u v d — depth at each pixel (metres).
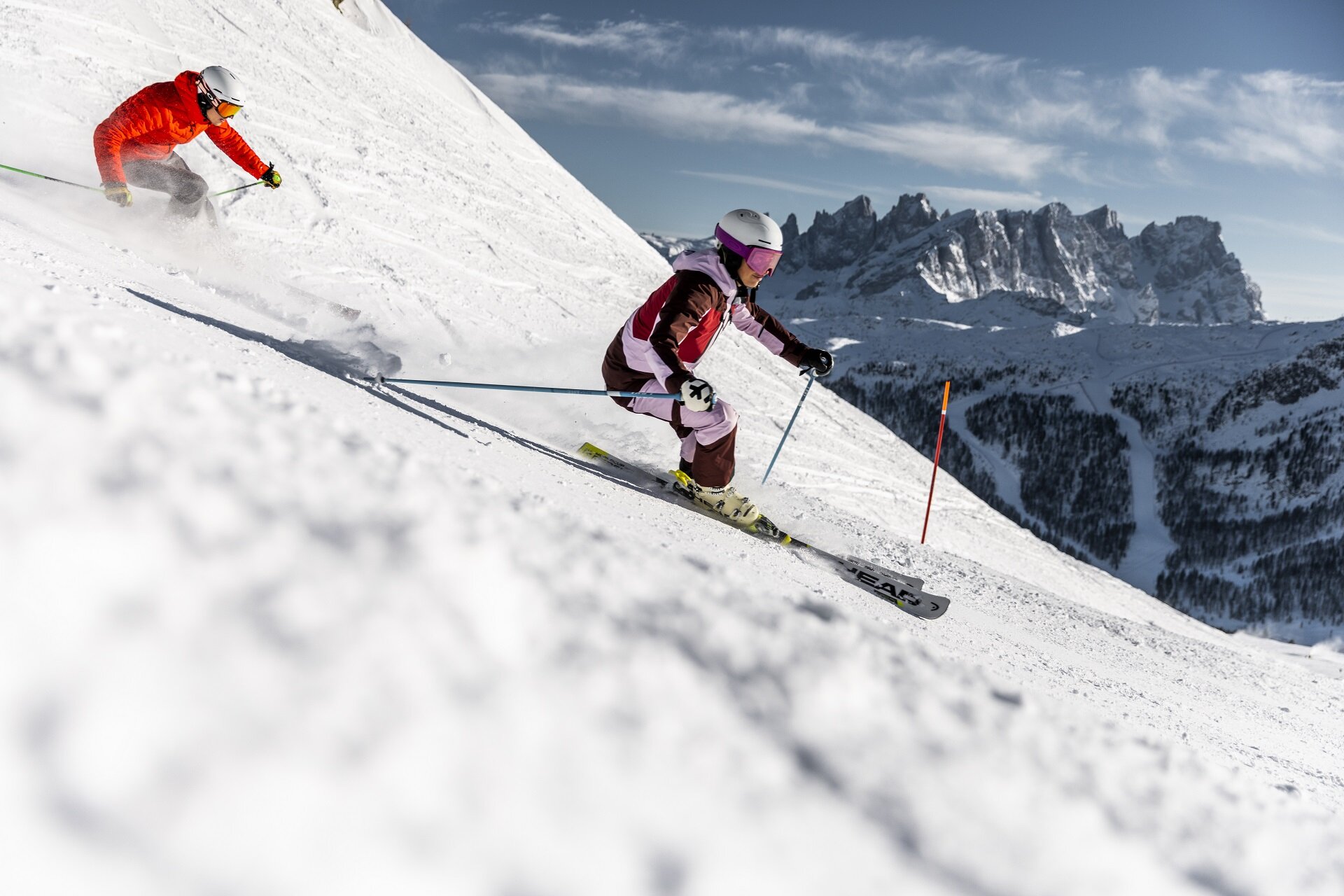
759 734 0.56
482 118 24.62
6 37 9.98
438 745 0.42
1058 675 3.60
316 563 0.52
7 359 0.62
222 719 0.36
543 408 6.04
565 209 19.78
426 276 10.95
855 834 0.50
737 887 0.42
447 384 3.98
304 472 0.66
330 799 0.35
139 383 0.68
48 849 0.27
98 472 0.51
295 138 13.37
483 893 0.35
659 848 0.43
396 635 0.49
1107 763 0.69
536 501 0.88
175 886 0.28
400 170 14.92
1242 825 0.68
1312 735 5.89
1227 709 5.37
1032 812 0.59
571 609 0.62
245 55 15.45
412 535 0.61
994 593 6.90
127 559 0.44
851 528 7.25
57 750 0.31
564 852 0.40
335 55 19.81
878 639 0.78
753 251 4.05
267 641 0.43
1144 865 0.59
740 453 12.24
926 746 0.62
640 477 4.57
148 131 5.87
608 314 13.77
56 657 0.35
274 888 0.30
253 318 4.36
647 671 0.58
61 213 5.47
